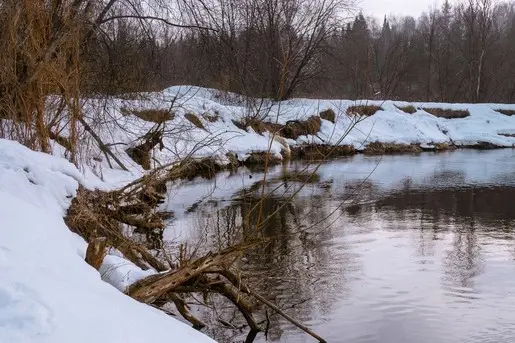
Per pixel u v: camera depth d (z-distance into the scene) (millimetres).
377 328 6141
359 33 27297
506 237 10367
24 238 4582
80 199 7598
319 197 14594
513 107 35188
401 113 31578
